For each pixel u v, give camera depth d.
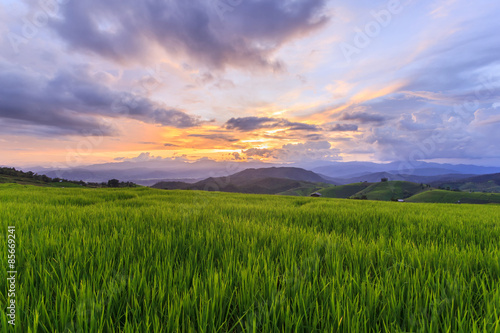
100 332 1.60
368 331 1.84
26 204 8.40
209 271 2.60
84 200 11.30
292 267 2.61
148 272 2.63
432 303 1.99
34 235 3.87
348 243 3.86
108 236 4.11
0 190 16.19
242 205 10.47
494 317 1.87
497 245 4.15
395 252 3.41
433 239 4.57
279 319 1.89
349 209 9.75
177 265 2.91
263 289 2.22
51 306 1.97
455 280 2.33
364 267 2.93
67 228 4.53
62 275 2.43
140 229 4.82
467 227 5.88
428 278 2.44
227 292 2.22
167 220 5.79
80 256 2.92
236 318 1.99
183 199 13.42
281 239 4.03
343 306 1.94
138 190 20.00
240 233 4.49
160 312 1.89
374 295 2.06
